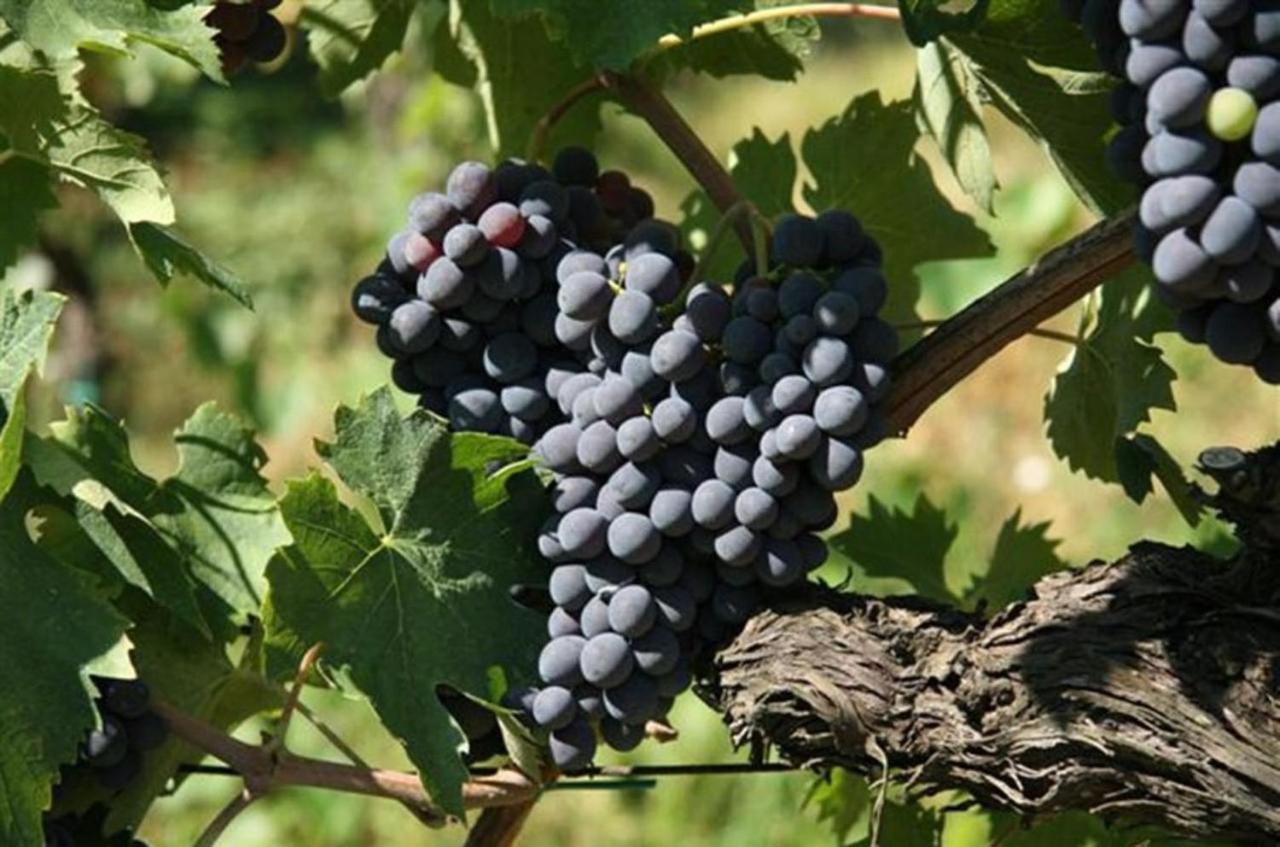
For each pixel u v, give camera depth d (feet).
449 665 5.32
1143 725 5.01
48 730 5.20
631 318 5.22
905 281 5.92
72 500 5.37
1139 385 5.51
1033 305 5.25
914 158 5.86
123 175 5.38
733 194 5.63
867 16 5.63
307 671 5.34
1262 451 5.03
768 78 5.85
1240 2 4.83
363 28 5.98
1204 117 4.86
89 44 5.26
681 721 10.91
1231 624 5.02
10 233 5.46
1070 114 5.42
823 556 5.26
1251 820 4.96
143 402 15.83
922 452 14.12
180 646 5.51
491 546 5.33
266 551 5.55
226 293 5.41
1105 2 5.01
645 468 5.23
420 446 5.29
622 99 5.70
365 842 11.03
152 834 11.02
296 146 19.85
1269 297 4.93
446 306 5.33
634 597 5.23
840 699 5.16
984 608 5.27
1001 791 5.10
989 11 5.35
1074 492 12.98
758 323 5.20
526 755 5.41
